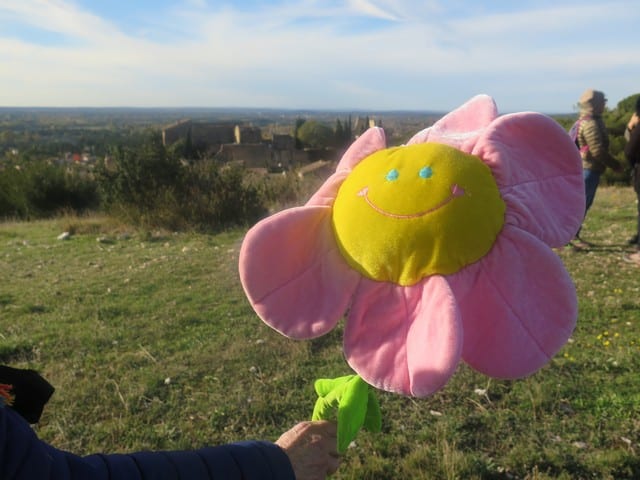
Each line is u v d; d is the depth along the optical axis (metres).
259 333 2.46
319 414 0.77
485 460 1.50
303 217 0.74
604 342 2.16
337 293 0.71
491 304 0.67
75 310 2.91
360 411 0.73
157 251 4.45
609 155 3.31
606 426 1.64
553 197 0.73
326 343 2.31
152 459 0.55
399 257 0.67
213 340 2.41
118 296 3.15
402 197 0.68
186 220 5.61
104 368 2.16
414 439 1.62
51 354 2.32
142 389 1.95
